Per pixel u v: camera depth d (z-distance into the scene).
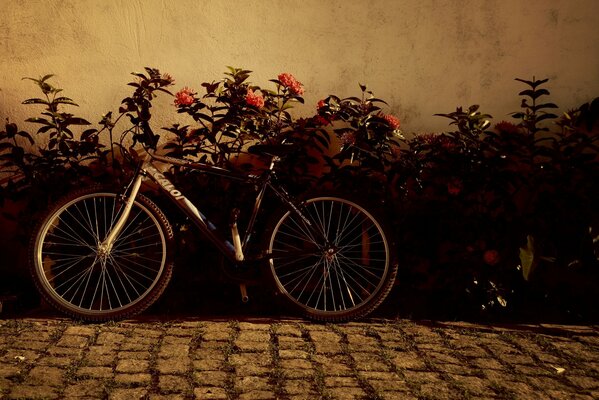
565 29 5.35
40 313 4.82
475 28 5.33
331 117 5.10
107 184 4.74
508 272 5.14
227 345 4.30
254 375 3.91
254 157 5.39
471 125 5.12
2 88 5.29
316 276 5.33
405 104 5.39
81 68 5.29
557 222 5.15
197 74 5.33
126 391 3.68
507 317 4.98
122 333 4.46
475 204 5.21
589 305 5.18
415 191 5.20
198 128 5.37
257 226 5.15
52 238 5.16
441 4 5.29
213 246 5.23
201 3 5.25
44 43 5.25
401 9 5.29
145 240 5.28
